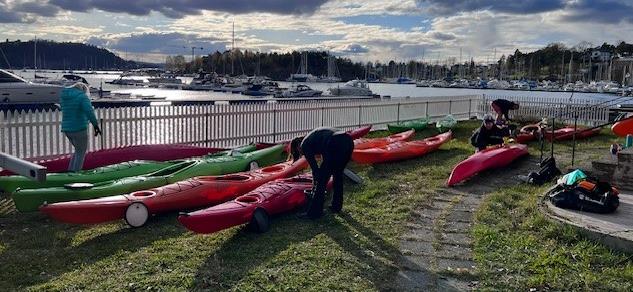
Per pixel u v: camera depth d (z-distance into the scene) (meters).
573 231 6.21
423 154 12.97
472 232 6.64
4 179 7.94
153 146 11.07
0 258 5.70
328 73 99.75
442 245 6.20
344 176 9.49
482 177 10.46
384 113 19.81
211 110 13.53
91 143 11.23
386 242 6.25
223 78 74.25
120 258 5.67
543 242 6.18
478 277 5.21
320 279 5.09
